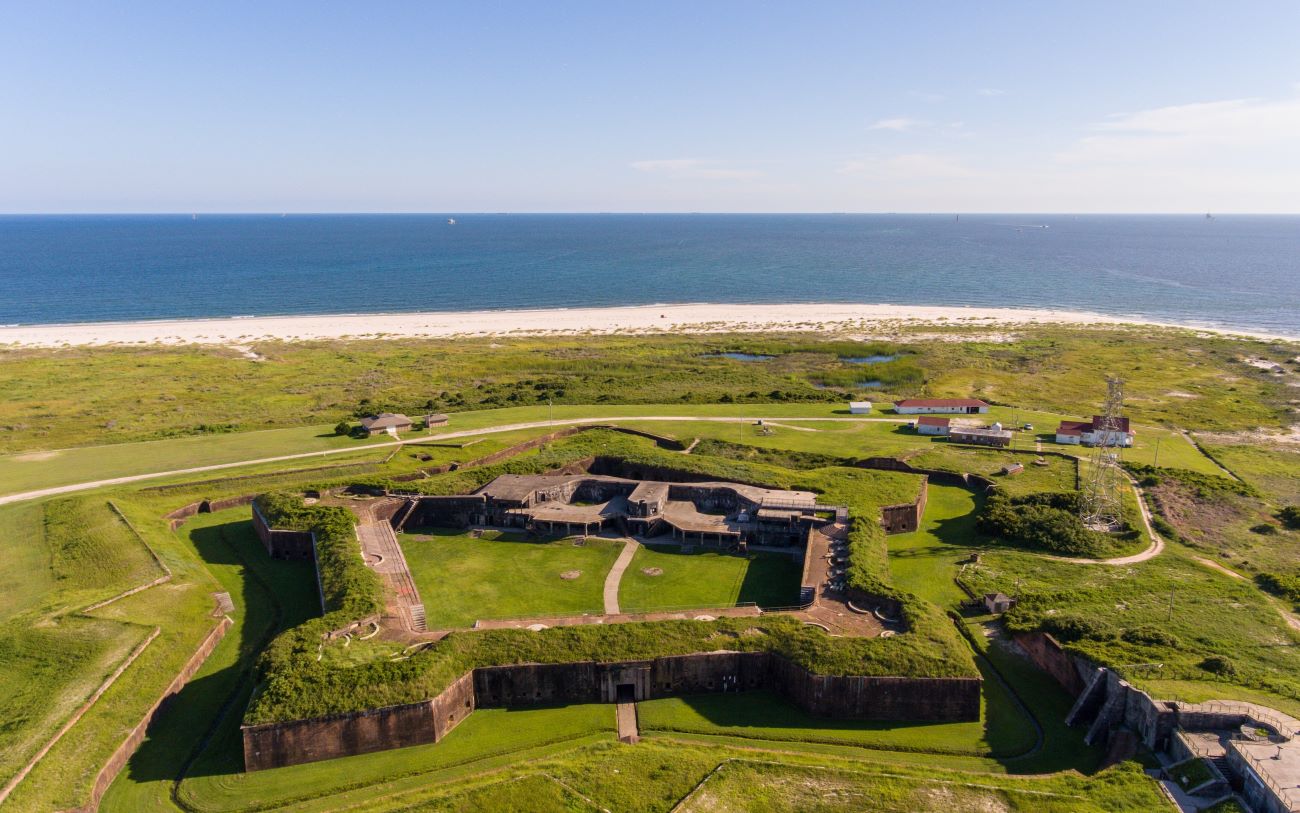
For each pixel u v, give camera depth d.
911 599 68.38
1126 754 52.19
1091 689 57.00
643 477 106.38
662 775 50.16
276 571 82.81
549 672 60.62
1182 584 74.12
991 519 89.69
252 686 61.38
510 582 79.62
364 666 58.09
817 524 86.75
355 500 94.69
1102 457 93.62
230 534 91.62
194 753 55.59
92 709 57.25
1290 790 43.44
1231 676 56.19
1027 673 63.47
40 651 63.16
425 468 106.31
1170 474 102.56
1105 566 80.12
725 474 101.06
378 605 69.12
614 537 90.69
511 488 96.31
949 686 57.88
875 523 86.75
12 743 53.03
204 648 66.94
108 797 51.09
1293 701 52.88
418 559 85.44
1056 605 70.88
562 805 47.53
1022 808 46.81
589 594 76.88
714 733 57.22
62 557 81.00
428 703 55.53
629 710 60.19
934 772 50.94
